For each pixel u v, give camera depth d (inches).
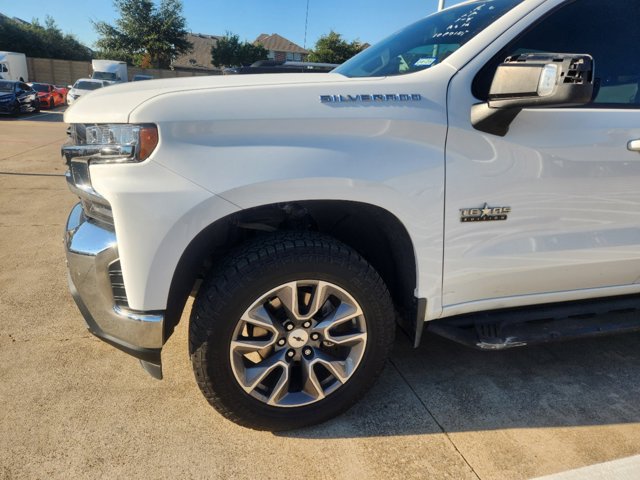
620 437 85.7
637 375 104.5
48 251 166.2
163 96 68.6
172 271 70.4
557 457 80.8
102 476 74.5
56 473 74.7
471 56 79.0
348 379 83.6
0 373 98.3
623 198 87.2
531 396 96.3
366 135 72.9
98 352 107.0
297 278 75.5
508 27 80.7
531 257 85.1
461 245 80.5
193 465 77.2
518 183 80.2
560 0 82.4
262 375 79.4
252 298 74.2
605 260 90.4
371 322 81.3
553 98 64.9
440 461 79.6
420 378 101.3
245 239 86.3
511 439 84.7
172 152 67.2
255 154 69.1
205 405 91.1
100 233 74.6
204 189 68.0
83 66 1558.8
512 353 111.6
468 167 77.3
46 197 241.0
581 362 109.0
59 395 92.5
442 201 77.2
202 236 71.5
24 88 845.2
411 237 77.5
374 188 73.0
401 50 98.5
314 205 78.0
